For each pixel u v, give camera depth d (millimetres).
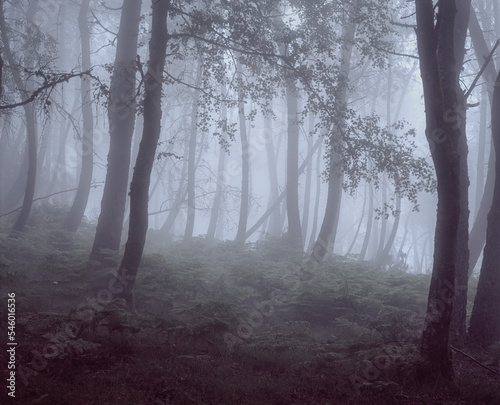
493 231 13859
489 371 11172
